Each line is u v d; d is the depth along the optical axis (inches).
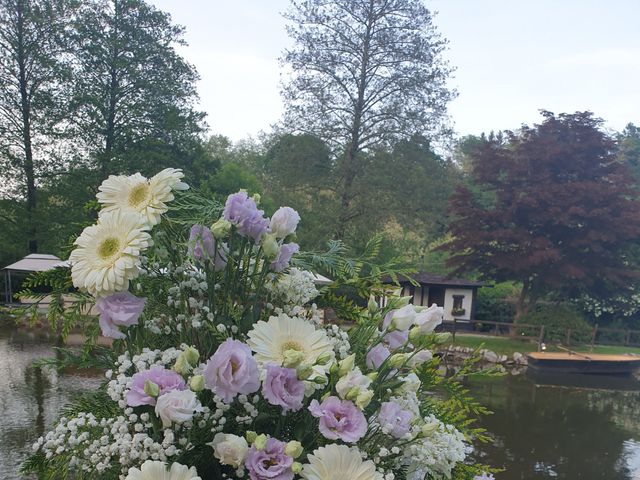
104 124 754.2
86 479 45.3
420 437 47.8
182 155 823.1
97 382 276.8
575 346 656.4
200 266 53.1
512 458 282.8
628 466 279.1
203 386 39.5
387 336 52.9
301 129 743.1
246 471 44.1
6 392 287.9
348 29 732.7
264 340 44.7
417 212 703.1
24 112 769.6
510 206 680.4
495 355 565.3
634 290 725.3
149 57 780.0
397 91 735.1
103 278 42.0
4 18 743.1
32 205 772.6
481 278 732.7
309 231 674.8
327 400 41.7
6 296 625.6
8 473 188.5
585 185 656.4
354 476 39.5
